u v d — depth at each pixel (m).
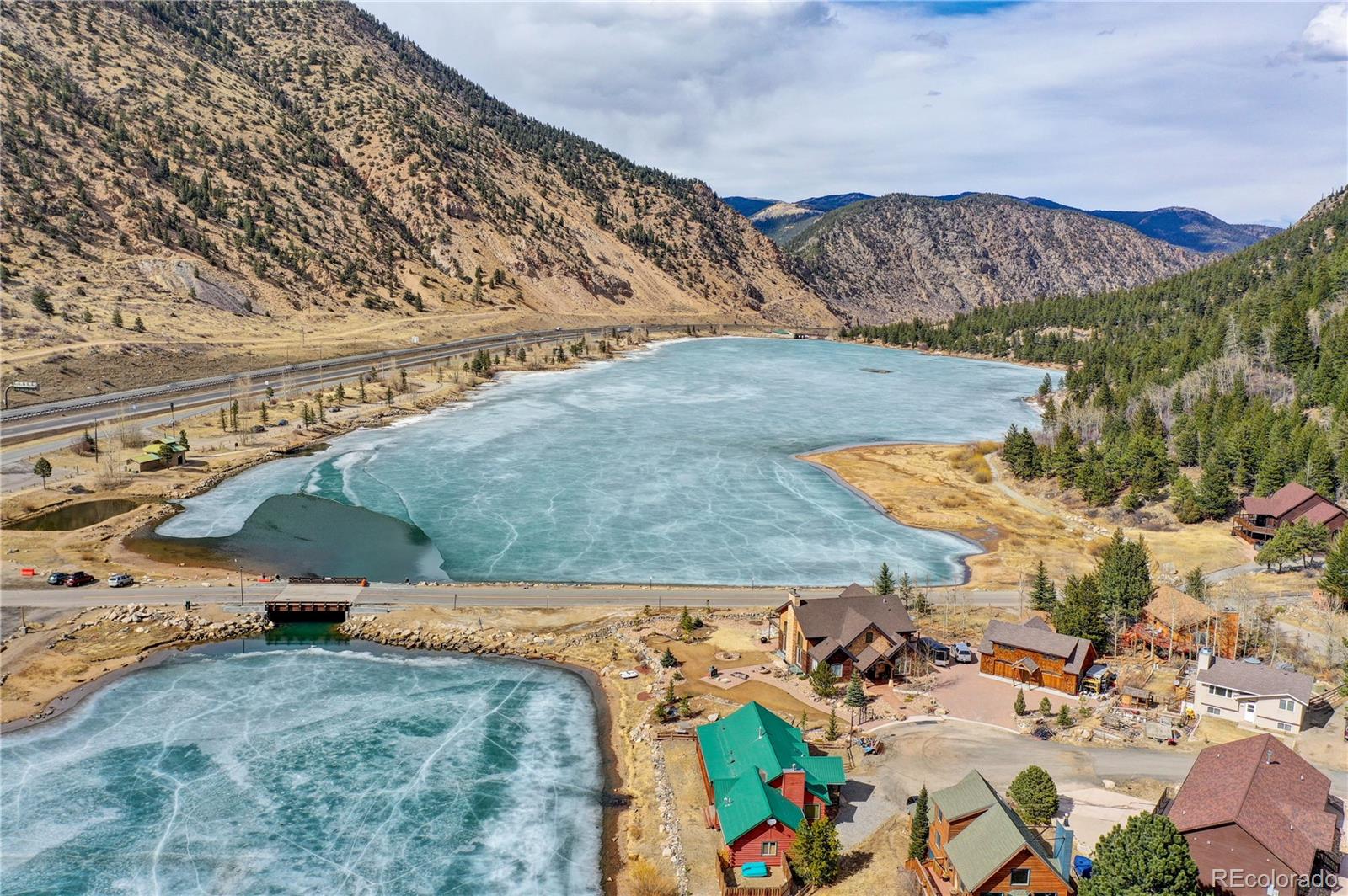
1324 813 53.97
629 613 100.06
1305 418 165.50
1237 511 138.75
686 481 164.25
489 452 179.50
